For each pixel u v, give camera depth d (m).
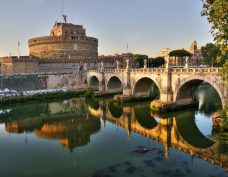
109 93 77.75
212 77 39.06
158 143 32.78
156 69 53.72
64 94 76.06
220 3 13.96
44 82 83.88
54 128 43.03
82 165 26.19
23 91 76.62
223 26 14.42
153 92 72.38
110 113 53.75
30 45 120.38
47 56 106.94
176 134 36.94
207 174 22.62
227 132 32.47
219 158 26.52
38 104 66.38
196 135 35.59
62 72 87.81
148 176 22.61
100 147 31.78
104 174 23.62
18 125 45.75
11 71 85.75
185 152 28.88
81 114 53.97
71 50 114.00
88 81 89.12
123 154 28.77
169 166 24.75
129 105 59.19
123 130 40.19
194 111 48.38
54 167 26.12
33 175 24.39
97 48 128.50
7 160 28.58
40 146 33.44
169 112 47.25
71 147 32.34
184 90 48.19
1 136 38.81
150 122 44.75
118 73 68.88
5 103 65.69
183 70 45.62
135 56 118.00
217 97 64.38
